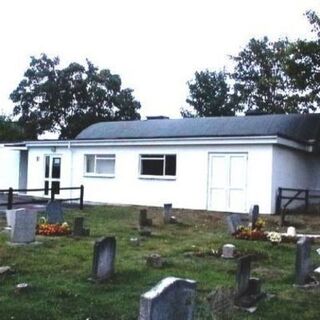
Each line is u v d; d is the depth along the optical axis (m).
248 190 23.09
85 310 7.17
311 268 10.45
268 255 11.92
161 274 9.48
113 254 9.20
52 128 54.50
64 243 12.55
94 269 8.86
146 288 8.46
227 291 7.69
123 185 26.62
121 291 8.23
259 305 7.79
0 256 10.66
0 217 18.02
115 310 7.21
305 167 26.25
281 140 22.64
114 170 26.98
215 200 23.89
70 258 10.65
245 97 53.47
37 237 13.52
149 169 25.92
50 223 15.39
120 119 54.66
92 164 27.86
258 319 7.16
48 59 54.56
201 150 24.30
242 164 23.31
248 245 13.20
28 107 54.25
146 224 17.28
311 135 25.66
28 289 8.07
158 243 13.29
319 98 26.56
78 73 54.41
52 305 7.36
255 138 22.70
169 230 16.39
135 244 12.90
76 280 8.84
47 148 29.36
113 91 55.34
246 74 53.75
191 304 5.51
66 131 53.53
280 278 9.67
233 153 23.52
